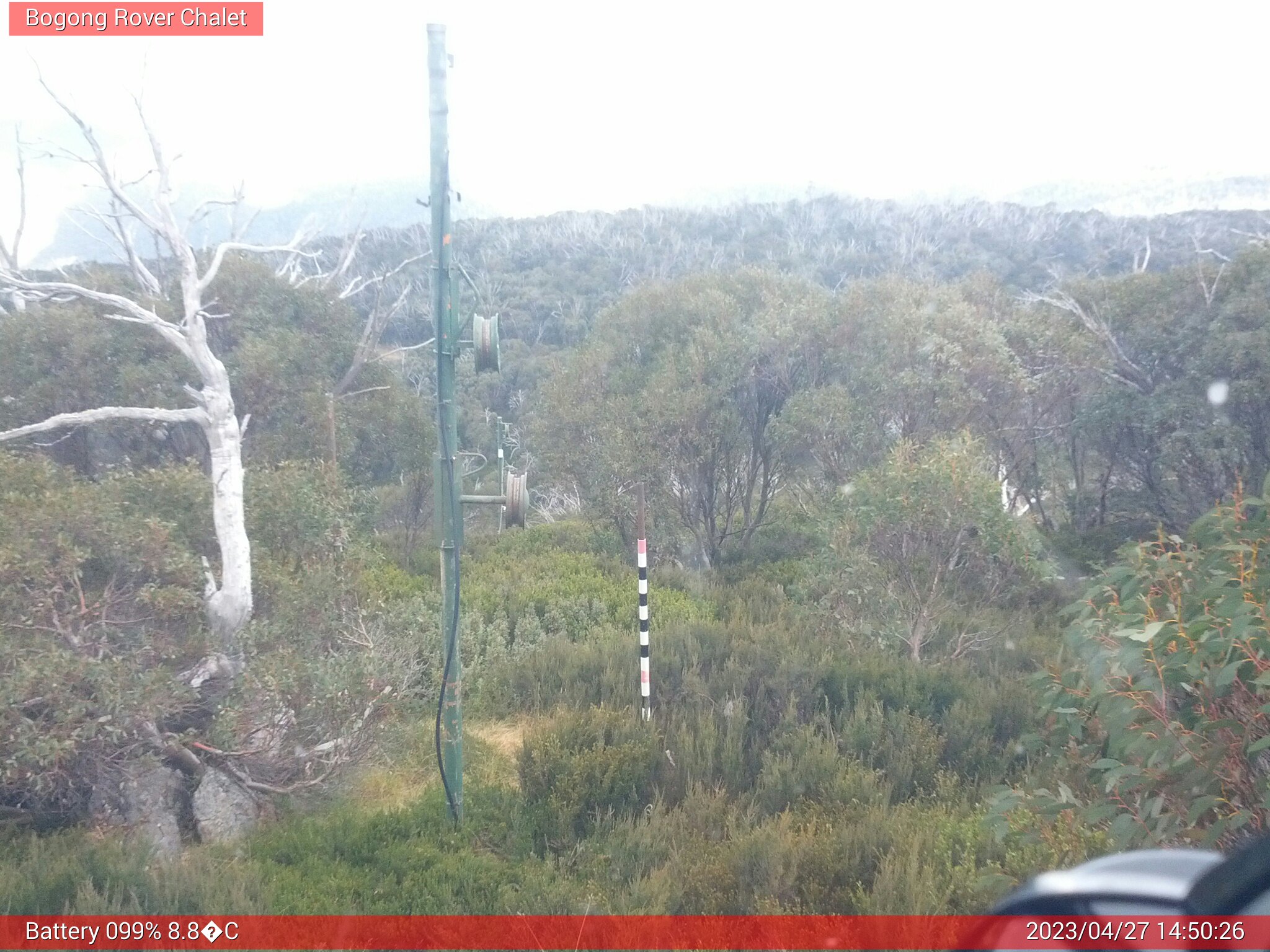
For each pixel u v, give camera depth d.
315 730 6.36
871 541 9.44
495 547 16.02
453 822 5.78
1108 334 13.82
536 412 16.45
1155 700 4.35
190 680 6.40
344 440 13.80
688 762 6.37
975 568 9.52
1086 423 13.56
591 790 5.97
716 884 4.78
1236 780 4.12
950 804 6.00
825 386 13.74
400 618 8.38
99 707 5.53
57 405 12.34
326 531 8.36
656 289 15.83
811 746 6.61
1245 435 11.72
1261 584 4.02
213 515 7.40
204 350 7.55
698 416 13.28
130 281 14.61
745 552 14.50
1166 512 13.52
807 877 4.83
